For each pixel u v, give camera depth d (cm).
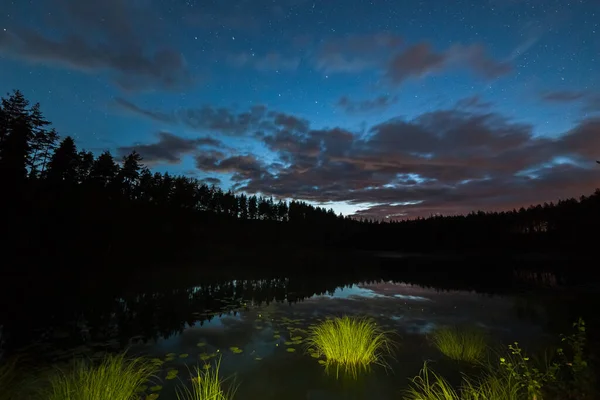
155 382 453
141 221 3002
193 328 758
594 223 3553
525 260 3712
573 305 1066
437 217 8031
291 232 7438
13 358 547
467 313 944
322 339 592
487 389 391
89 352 586
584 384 338
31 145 2247
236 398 419
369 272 2292
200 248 3891
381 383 460
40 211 1986
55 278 1545
